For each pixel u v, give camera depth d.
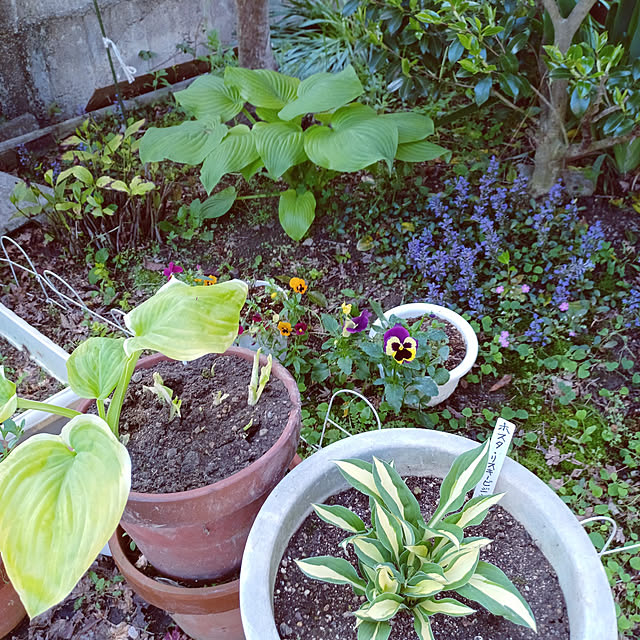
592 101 2.48
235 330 1.15
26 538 0.94
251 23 3.27
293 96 2.93
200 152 2.75
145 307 1.20
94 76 3.84
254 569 1.14
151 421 1.40
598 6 2.95
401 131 2.74
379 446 1.32
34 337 2.31
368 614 1.06
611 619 1.04
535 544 1.24
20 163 3.47
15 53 3.48
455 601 1.08
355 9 2.76
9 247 2.96
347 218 2.90
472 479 1.17
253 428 1.37
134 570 1.44
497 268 2.56
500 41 2.47
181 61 4.21
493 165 2.73
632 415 2.10
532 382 2.24
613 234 2.68
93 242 2.94
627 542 1.78
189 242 2.96
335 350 2.12
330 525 1.30
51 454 1.06
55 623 1.76
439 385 2.02
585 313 2.36
